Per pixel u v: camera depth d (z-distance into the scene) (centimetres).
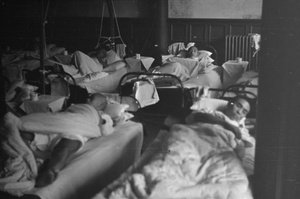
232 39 554
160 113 404
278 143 188
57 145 246
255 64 527
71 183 233
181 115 261
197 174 213
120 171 279
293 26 175
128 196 196
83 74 476
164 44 627
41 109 311
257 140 196
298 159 188
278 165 190
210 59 536
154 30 628
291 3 172
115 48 614
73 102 418
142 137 316
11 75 452
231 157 220
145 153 231
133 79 440
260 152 195
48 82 425
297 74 179
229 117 269
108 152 266
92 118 282
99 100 314
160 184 197
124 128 307
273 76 183
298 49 177
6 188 217
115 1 650
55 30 691
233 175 210
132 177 204
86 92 435
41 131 248
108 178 265
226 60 563
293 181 191
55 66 479
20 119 249
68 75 429
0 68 309
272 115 188
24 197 214
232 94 362
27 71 458
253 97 320
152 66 615
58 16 686
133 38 652
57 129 251
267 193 196
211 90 349
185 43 613
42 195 216
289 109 184
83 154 257
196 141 229
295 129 186
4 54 524
